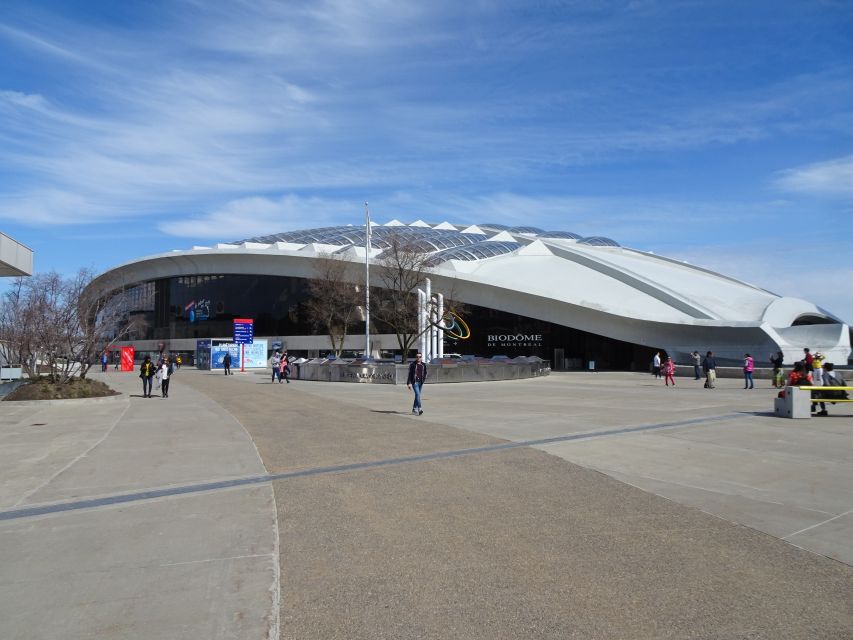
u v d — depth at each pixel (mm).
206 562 5809
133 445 12680
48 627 4520
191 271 76500
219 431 14617
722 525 6801
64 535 6672
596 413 17438
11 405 21453
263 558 5895
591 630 4402
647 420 15633
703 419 15805
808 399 16094
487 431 13812
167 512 7523
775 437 12789
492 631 4398
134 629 4473
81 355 26672
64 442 13203
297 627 4484
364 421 16062
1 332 41906
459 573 5465
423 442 12336
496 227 84312
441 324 47375
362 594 5043
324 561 5793
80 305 30016
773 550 6012
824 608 4738
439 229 80688
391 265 47219
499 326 58875
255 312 71938
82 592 5141
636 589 5102
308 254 64938
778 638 4281
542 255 66188
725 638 4285
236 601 4938
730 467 9805
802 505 7609
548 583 5234
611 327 53125
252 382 37312
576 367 58375
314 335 67438
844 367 42062
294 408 19969
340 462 10398
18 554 6082
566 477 9109
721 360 48781
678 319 49469
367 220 45875
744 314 50844
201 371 58344
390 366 33969
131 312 85250
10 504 7980
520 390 28141
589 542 6254
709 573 5434
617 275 57500
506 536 6457
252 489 8609
